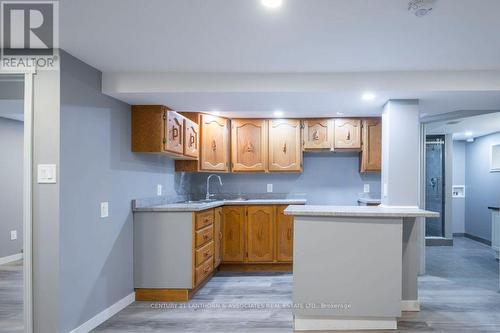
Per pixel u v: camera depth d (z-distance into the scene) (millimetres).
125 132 3299
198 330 2707
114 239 3080
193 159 4426
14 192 5051
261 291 3680
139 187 3557
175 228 3408
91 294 2721
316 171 5125
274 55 2502
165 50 2418
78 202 2566
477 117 4652
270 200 4824
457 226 7102
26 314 2342
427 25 2002
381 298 2684
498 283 3969
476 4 1749
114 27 2053
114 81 2908
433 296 3506
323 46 2328
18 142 5137
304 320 2738
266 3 1767
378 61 2611
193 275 3385
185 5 1786
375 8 1807
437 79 2822
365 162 4641
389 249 2689
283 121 4742
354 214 2658
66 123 2441
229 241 4531
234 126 4762
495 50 2381
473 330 2697
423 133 4633
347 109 3738
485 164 6438
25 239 2352
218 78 2912
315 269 2734
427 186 6613
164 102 3295
